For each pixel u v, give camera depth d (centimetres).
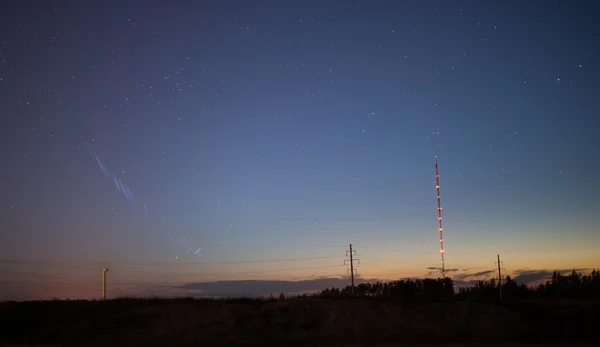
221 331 3894
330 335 4000
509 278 8600
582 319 4438
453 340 4022
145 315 4016
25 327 3938
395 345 3838
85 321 3969
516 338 4122
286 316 4128
